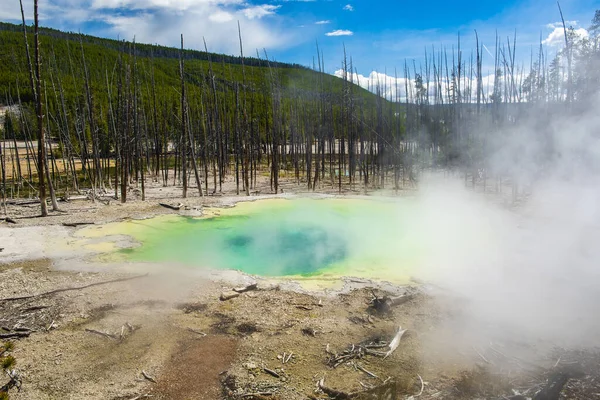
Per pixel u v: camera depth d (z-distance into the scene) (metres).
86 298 8.70
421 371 6.12
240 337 7.22
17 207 18.56
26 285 9.40
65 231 14.15
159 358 6.59
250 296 8.95
